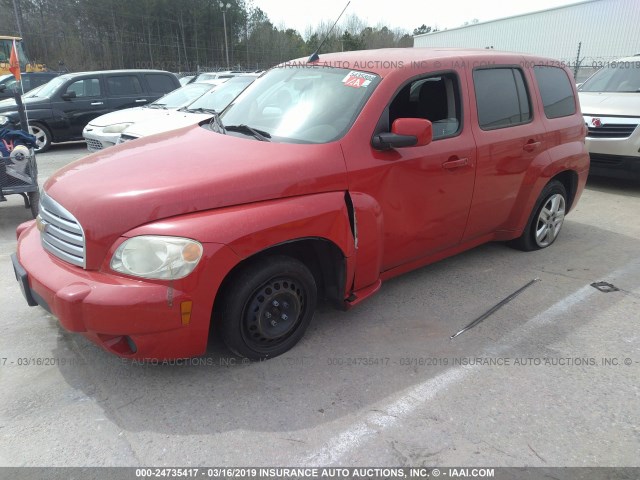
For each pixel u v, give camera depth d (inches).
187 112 295.0
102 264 103.0
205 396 110.0
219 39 2106.3
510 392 112.6
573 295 160.1
